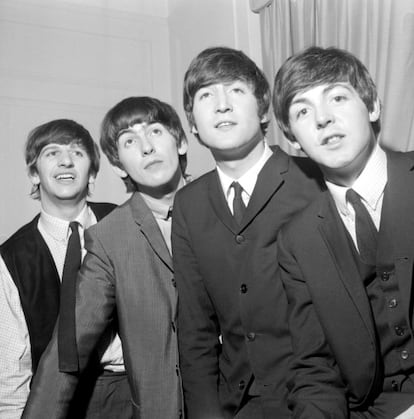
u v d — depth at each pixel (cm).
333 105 131
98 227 167
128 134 172
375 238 130
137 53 326
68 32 312
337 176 133
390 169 131
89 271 162
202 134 155
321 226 135
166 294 159
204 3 314
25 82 299
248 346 143
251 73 157
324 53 137
